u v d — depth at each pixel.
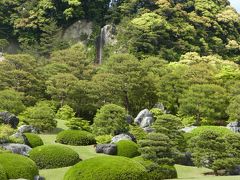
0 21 75.19
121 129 29.44
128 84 42.19
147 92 43.91
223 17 80.25
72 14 76.06
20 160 18.61
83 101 43.22
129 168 17.14
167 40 68.06
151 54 64.12
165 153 21.06
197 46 70.00
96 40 75.19
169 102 42.94
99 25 77.25
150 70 47.69
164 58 63.91
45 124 31.38
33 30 73.81
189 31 72.06
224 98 39.19
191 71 44.25
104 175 16.66
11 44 75.25
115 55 45.22
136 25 66.62
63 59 48.47
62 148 22.92
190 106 38.78
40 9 74.56
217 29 77.50
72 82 41.53
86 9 79.12
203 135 23.36
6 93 34.47
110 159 17.48
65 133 28.52
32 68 42.34
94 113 44.69
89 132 31.17
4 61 41.72
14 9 76.44
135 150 25.27
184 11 76.38
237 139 23.25
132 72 42.16
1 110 32.38
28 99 39.94
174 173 20.84
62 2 76.81
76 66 47.94
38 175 18.92
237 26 83.94
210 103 38.56
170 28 69.19
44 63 54.22
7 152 20.89
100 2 79.62
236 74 44.81
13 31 75.06
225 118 41.19
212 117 39.00
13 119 28.69
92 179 16.56
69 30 76.88
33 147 24.95
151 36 64.81
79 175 16.80
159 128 26.14
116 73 43.22
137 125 34.16
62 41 67.38
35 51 64.69
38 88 42.06
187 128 33.41
